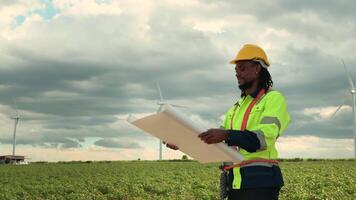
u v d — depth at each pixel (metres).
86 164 70.31
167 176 36.06
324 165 48.91
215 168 47.44
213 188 22.81
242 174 3.90
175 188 24.50
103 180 32.69
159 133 3.84
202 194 20.02
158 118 3.59
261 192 3.85
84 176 39.59
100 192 24.02
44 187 26.97
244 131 3.65
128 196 21.80
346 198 18.08
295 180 27.53
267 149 3.92
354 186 22.67
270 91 4.06
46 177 39.53
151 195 22.95
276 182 3.88
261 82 4.11
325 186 23.78
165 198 20.17
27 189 27.27
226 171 4.13
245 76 4.09
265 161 3.90
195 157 4.17
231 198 4.05
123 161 81.44
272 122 3.80
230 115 4.35
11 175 44.59
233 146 4.04
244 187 3.86
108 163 73.88
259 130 3.71
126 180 31.12
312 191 20.97
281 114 3.88
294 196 18.55
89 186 27.09
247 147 3.64
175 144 4.00
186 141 3.85
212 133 3.58
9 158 91.75
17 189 26.70
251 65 4.08
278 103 3.93
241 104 4.20
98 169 53.09
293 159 67.31
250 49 4.09
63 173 46.06
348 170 37.94
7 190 25.41
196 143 3.81
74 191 25.42
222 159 3.90
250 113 4.03
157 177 34.84
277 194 3.96
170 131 3.75
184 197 20.23
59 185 28.23
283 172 36.19
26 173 47.59
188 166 54.38
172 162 75.38
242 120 4.07
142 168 52.56
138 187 26.16
